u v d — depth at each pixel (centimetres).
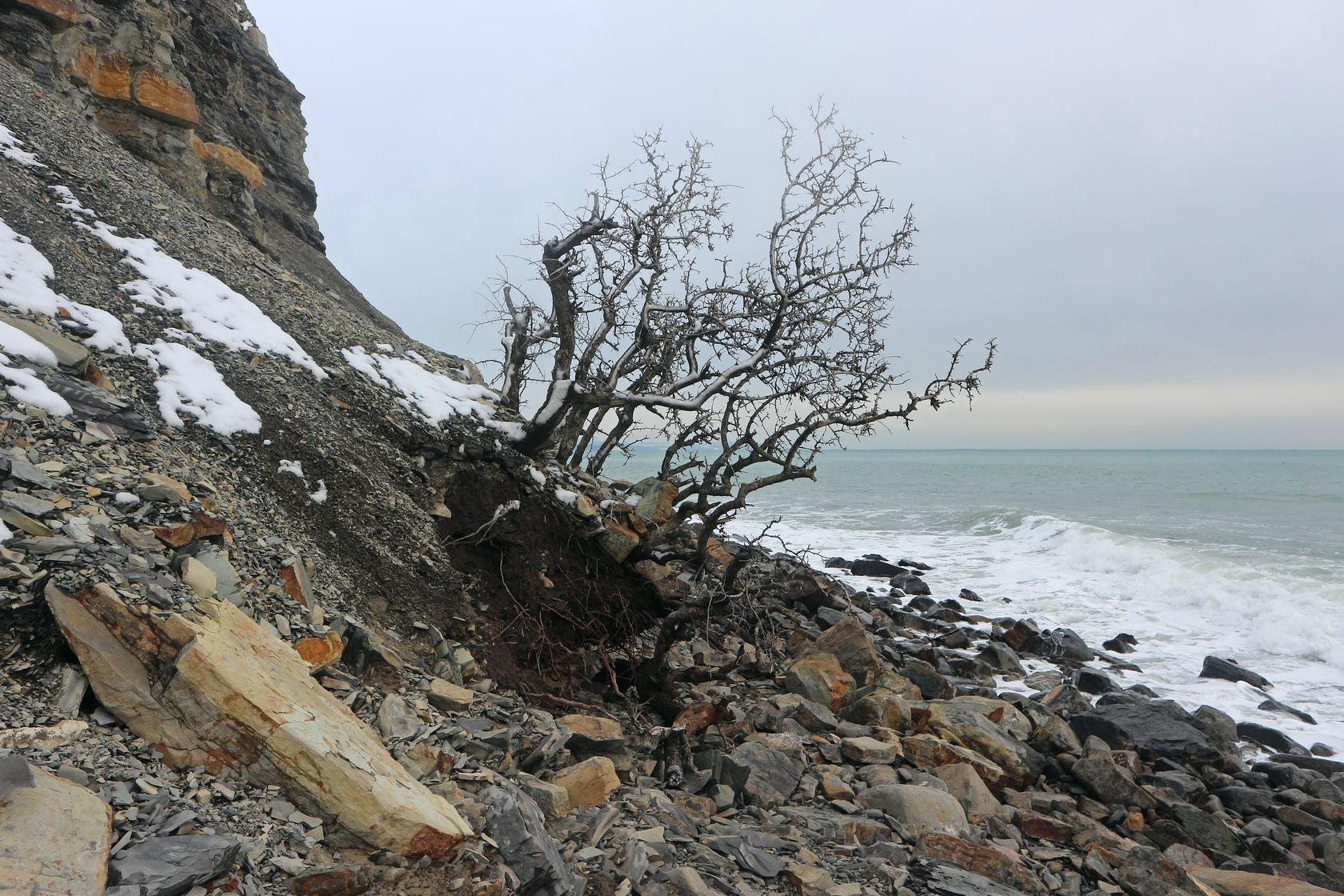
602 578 928
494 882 417
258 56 2088
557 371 980
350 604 690
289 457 768
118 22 1363
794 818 700
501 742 595
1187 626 1841
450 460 912
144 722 414
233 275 1017
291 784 410
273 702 425
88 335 715
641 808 608
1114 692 1329
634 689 898
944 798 748
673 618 851
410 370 1027
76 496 510
